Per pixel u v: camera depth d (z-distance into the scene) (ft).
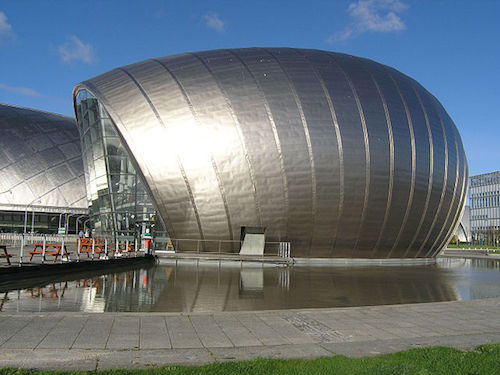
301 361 18.81
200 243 88.22
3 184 155.12
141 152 86.43
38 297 38.01
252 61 93.30
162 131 86.48
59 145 169.48
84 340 21.67
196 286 49.34
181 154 86.12
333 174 87.35
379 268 86.48
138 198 96.32
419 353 20.47
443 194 101.04
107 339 22.00
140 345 21.20
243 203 85.87
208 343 22.03
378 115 92.22
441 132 101.55
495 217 314.96
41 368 17.56
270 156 85.87
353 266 89.81
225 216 86.12
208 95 87.86
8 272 46.62
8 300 35.96
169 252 91.71
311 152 86.79
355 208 89.20
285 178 85.97
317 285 53.88
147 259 84.17
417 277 68.28
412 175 93.81
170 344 21.58
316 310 31.68
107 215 98.73
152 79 91.04
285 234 87.76
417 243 100.32
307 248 90.12
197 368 17.48
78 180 163.84
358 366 18.06
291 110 87.76
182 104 87.35
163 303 37.11
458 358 19.74
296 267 82.33
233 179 85.61
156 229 95.96
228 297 41.83
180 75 90.68
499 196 313.12
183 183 86.17
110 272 63.46
